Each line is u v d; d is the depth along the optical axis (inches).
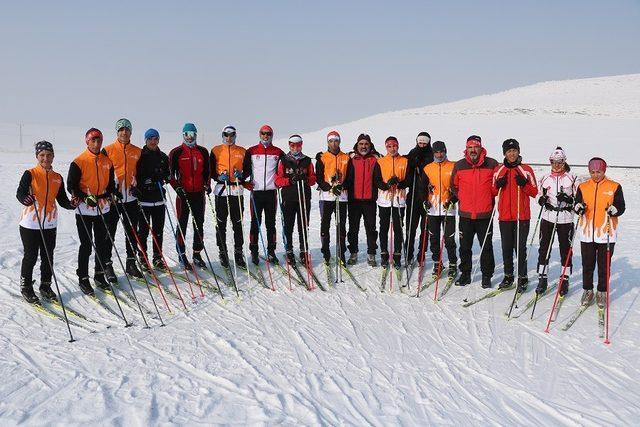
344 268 282.7
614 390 165.3
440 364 180.1
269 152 270.4
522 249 245.9
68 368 164.9
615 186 220.5
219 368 168.9
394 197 272.4
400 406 150.9
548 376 173.6
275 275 270.5
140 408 141.0
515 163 240.7
